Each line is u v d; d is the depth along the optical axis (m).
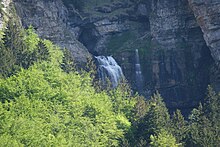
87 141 127.25
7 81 141.50
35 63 163.75
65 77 158.00
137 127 155.88
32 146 108.69
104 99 163.62
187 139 159.62
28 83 141.12
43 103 133.62
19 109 125.12
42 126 118.94
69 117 132.12
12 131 110.94
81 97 147.88
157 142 142.00
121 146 142.00
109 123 141.50
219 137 155.00
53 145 111.94
